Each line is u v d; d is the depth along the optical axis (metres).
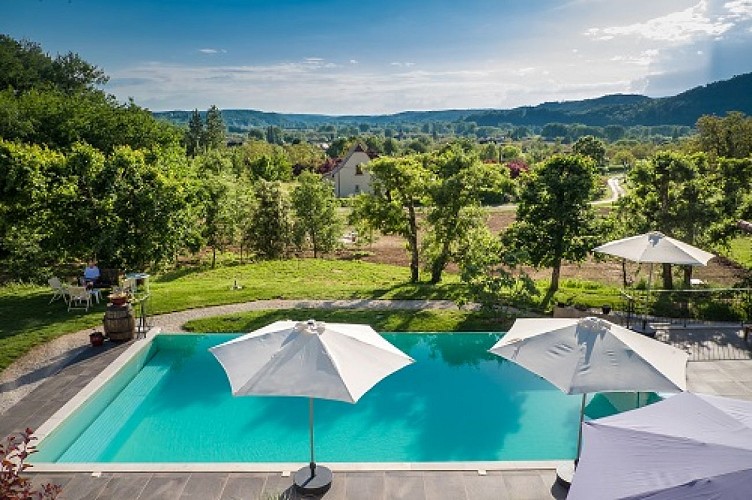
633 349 8.32
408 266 34.34
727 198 21.17
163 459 10.56
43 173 23.75
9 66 58.97
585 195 20.27
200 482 8.91
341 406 12.73
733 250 32.75
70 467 9.28
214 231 33.22
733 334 15.73
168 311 19.05
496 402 12.95
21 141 35.81
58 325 16.98
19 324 17.14
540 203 20.55
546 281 24.92
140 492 8.63
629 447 5.62
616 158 120.81
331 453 10.79
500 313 18.25
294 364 8.00
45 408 11.65
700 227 20.72
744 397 11.96
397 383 13.96
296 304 19.98
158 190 21.56
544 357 8.35
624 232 21.16
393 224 24.25
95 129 40.38
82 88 67.31
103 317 16.69
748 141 50.34
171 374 14.55
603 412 12.41
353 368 8.10
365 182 79.12
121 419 12.16
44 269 27.19
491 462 9.48
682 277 23.28
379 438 11.39
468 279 17.91
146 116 44.47
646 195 21.56
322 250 38.53
